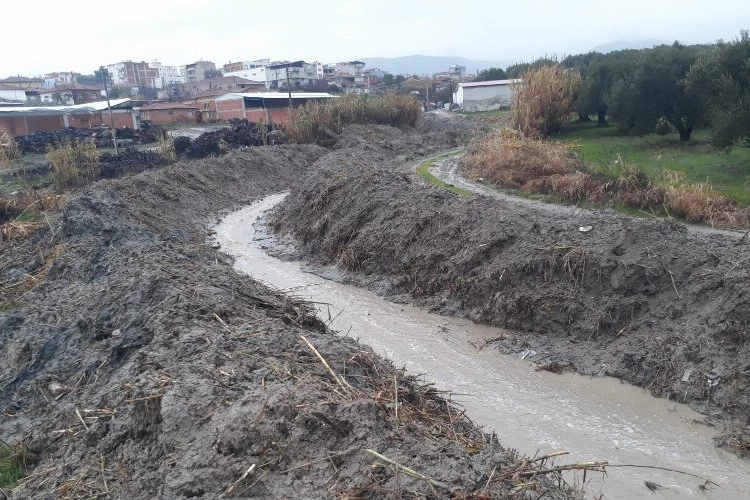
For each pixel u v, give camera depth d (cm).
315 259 1619
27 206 1847
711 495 658
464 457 551
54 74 13138
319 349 771
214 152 3216
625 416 820
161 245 1349
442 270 1277
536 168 2153
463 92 6619
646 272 1001
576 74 3484
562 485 599
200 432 564
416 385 757
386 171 1858
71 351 866
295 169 2953
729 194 1598
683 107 2584
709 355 857
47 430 704
